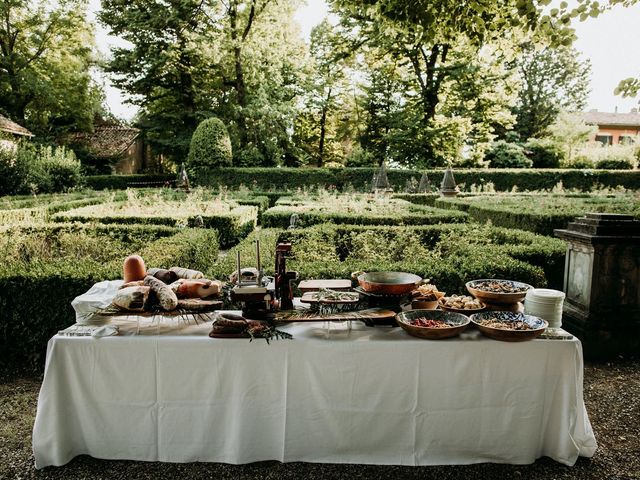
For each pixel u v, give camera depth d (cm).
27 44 2491
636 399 319
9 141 1905
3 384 343
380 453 242
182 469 238
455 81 2323
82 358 240
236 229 933
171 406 240
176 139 2511
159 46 2300
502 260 422
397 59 2355
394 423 240
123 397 240
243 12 2377
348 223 822
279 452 243
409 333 243
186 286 254
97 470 237
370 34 2161
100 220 870
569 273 413
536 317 250
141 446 243
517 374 238
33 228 656
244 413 238
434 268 397
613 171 2206
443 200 1311
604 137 4441
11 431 278
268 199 1664
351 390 237
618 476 234
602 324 384
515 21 408
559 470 238
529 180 2238
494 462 243
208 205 1084
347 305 254
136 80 2409
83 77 2620
